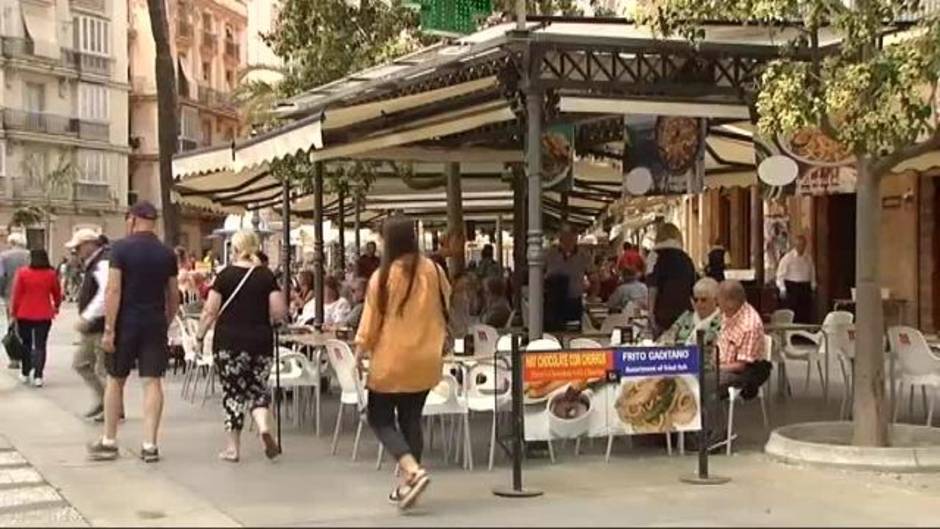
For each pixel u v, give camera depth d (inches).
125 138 2684.5
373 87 483.5
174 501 329.1
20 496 338.0
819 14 376.8
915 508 315.9
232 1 3196.4
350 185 816.9
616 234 1555.1
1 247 2297.0
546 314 617.9
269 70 1314.0
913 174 836.6
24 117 2386.8
